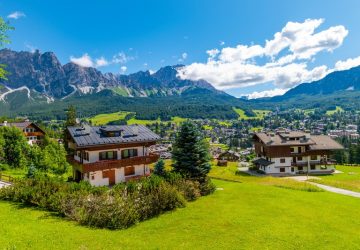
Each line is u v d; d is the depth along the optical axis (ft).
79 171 159.02
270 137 299.38
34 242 63.16
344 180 239.50
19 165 217.36
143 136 162.71
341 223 89.51
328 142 303.07
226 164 320.09
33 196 96.32
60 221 81.35
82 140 146.92
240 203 109.70
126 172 158.61
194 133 138.00
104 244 65.87
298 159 287.89
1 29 70.64
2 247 58.70
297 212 99.35
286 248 67.82
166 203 98.12
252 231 77.97
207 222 85.46
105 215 81.46
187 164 131.95
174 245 67.92
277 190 140.97
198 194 119.55
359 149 458.91
